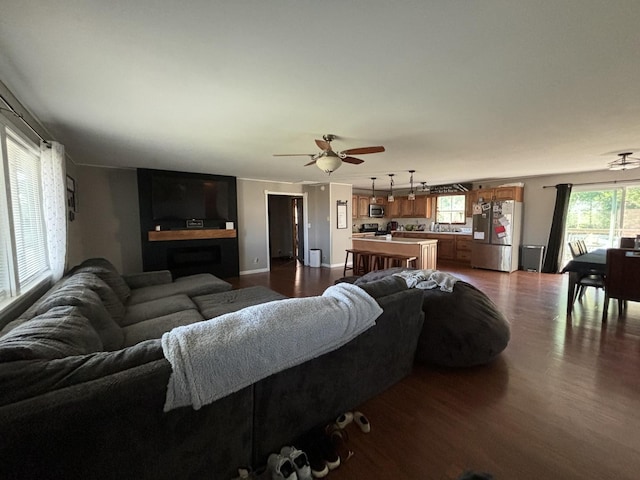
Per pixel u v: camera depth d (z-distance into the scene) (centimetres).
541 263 628
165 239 532
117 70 169
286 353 132
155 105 222
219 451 124
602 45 146
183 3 115
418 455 152
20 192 220
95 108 227
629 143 338
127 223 517
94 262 298
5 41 139
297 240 826
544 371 231
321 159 295
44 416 81
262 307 142
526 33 136
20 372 87
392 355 204
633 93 203
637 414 181
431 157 416
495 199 664
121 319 233
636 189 527
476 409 187
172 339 114
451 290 259
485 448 156
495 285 513
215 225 596
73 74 173
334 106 225
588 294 453
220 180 587
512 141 329
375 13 122
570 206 606
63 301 164
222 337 117
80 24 127
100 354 105
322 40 142
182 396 103
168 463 109
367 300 176
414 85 191
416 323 220
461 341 230
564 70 172
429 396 201
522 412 184
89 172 479
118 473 98
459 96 208
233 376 116
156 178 520
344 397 175
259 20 126
